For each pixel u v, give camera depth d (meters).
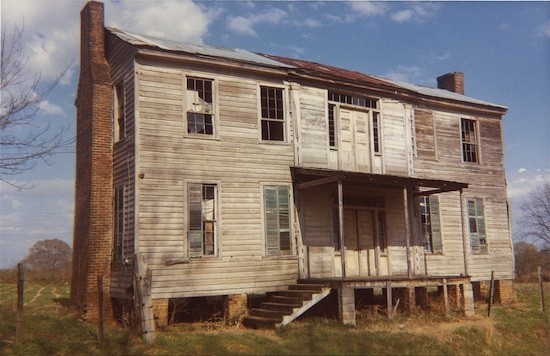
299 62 22.88
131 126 16.69
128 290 15.97
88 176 18.12
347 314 16.41
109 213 17.81
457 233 23.09
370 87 21.05
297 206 18.78
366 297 21.06
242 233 17.50
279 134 19.03
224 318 16.94
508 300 24.23
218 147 17.52
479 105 24.62
